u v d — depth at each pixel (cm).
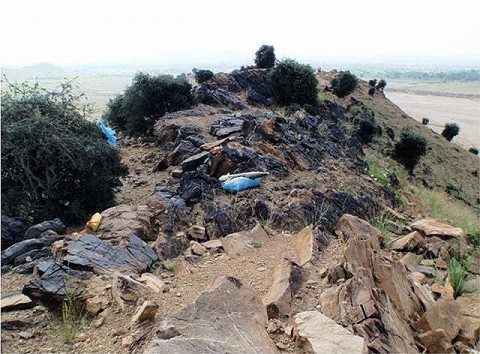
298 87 1958
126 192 952
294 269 499
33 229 619
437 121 4959
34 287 420
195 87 1747
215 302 379
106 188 861
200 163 939
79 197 823
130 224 630
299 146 1125
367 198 945
